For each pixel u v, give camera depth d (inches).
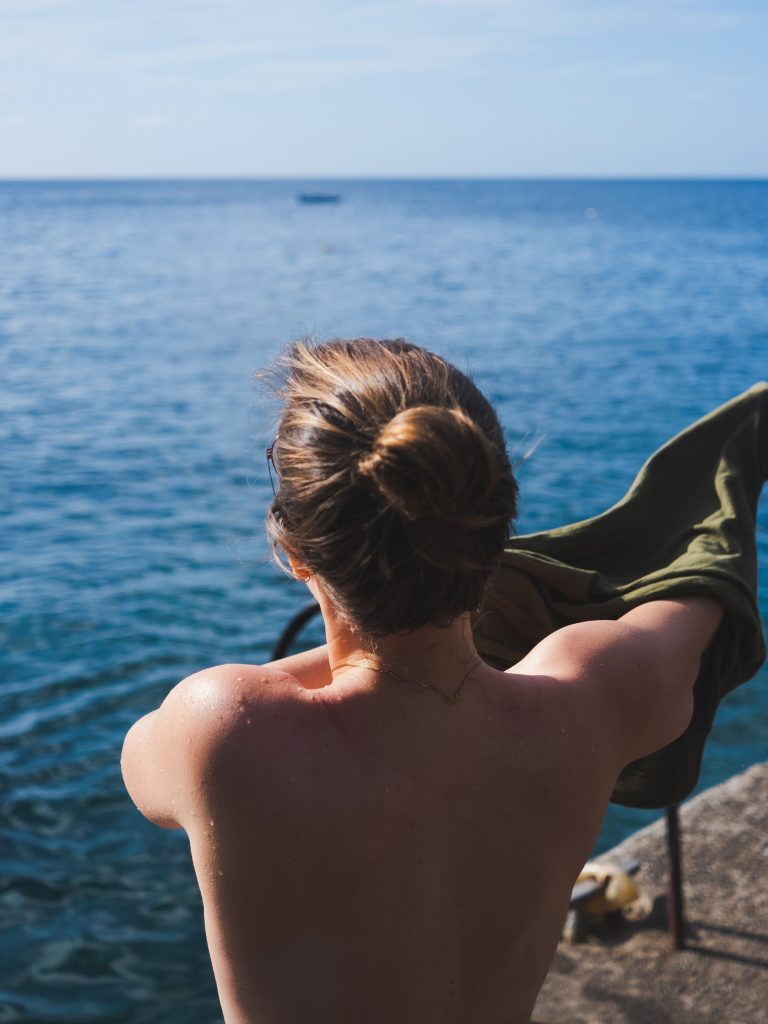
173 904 216.2
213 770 37.9
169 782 39.5
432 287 1812.3
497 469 36.8
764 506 473.1
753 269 2132.1
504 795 41.6
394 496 35.1
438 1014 40.0
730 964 98.5
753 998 94.2
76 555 475.2
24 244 3203.7
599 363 989.2
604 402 802.2
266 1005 38.5
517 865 41.5
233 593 423.2
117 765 280.1
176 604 411.2
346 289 1796.3
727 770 263.7
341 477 36.4
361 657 41.3
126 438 716.0
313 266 2327.8
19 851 236.7
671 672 48.4
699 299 1579.7
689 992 95.3
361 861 38.5
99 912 213.5
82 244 3211.1
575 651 46.5
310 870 38.0
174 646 369.4
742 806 122.3
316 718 39.3
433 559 36.3
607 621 49.1
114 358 1089.4
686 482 62.2
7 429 750.5
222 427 746.8
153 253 2819.9
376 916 38.8
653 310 1438.2
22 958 199.2
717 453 62.6
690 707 49.8
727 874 110.7
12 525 524.1
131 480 606.2
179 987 190.7
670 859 99.2
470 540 36.9
